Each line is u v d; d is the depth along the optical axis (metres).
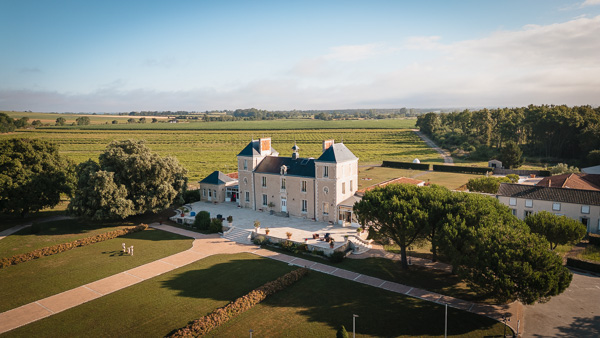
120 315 39.94
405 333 36.19
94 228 71.56
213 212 83.00
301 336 35.75
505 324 36.12
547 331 36.53
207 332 36.56
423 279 48.59
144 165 74.00
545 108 178.00
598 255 55.53
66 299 43.69
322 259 56.75
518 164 143.25
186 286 47.09
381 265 53.81
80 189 72.62
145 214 82.50
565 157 161.38
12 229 70.38
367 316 39.44
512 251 36.81
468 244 40.94
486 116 199.75
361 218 52.03
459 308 40.94
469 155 175.88
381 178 129.00
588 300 42.75
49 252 58.22
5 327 37.62
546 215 53.59
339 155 72.75
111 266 53.81
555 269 36.81
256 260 56.38
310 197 75.75
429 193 50.16
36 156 75.81
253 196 85.19
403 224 46.66
